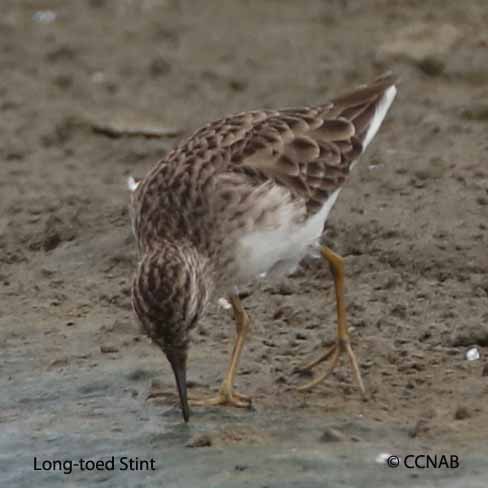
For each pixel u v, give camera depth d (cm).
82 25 2400
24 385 1284
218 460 1126
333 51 2206
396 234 1505
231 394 1221
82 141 1903
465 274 1432
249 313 1399
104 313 1433
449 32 2150
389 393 1223
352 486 1075
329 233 1517
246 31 2334
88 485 1123
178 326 1117
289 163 1237
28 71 2198
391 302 1395
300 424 1176
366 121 1304
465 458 1103
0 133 1938
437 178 1642
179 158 1221
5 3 2500
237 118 1277
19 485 1133
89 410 1234
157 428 1190
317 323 1368
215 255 1182
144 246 1197
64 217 1630
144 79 2150
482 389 1220
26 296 1482
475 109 1866
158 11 2464
